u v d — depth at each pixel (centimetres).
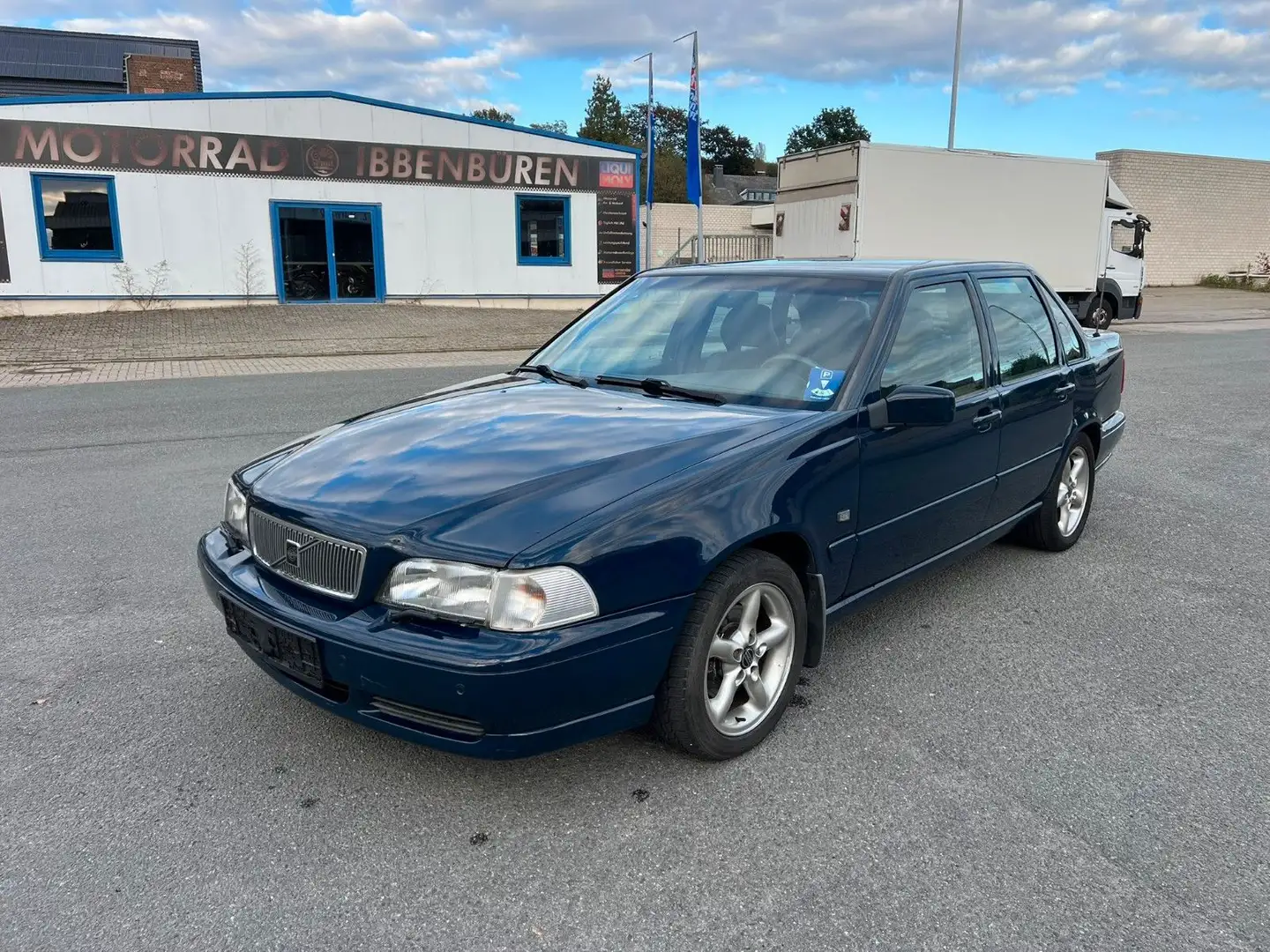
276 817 275
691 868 253
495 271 2375
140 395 1061
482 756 255
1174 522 590
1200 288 3756
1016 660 386
